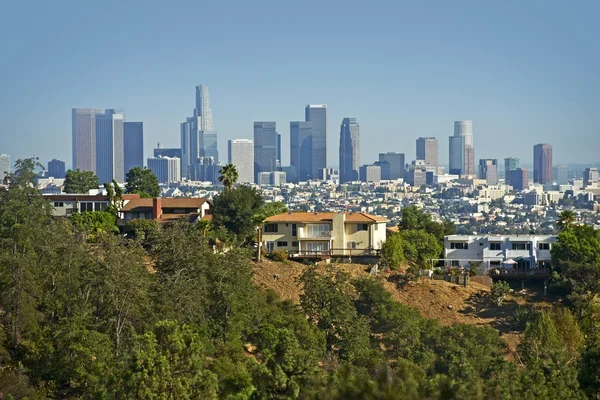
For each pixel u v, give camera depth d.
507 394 69.56
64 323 86.38
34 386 82.19
